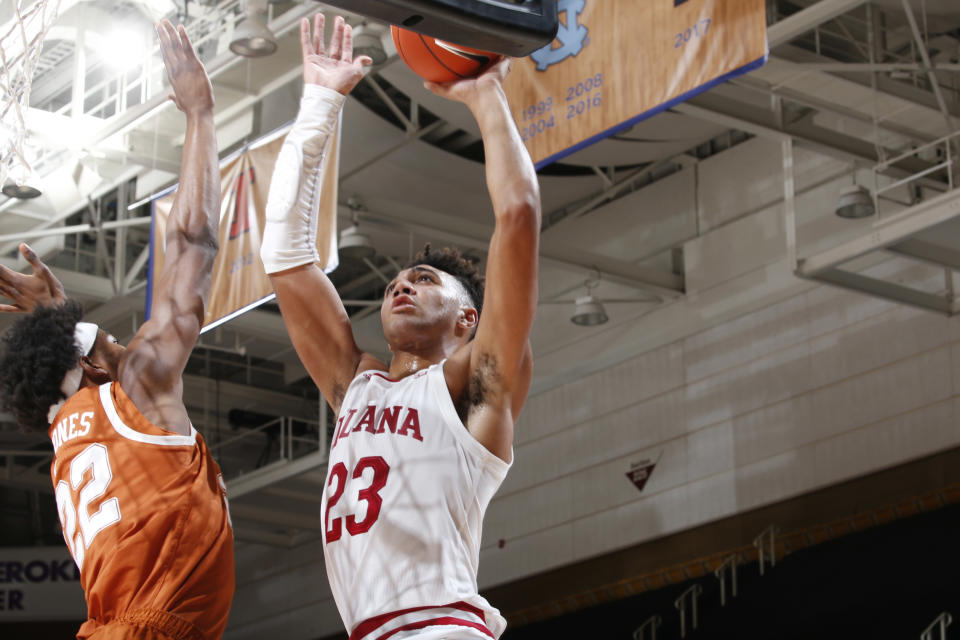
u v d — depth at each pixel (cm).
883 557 1588
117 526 344
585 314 1762
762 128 1416
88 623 347
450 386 336
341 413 345
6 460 2420
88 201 1545
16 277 406
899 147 1572
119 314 1767
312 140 388
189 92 423
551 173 1909
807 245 1741
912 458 1596
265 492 2273
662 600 1819
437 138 1759
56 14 620
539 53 966
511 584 2033
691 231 1908
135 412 358
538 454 2055
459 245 1939
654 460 1884
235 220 1145
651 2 901
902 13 1500
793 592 1658
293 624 2420
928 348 1612
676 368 1888
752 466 1761
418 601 309
